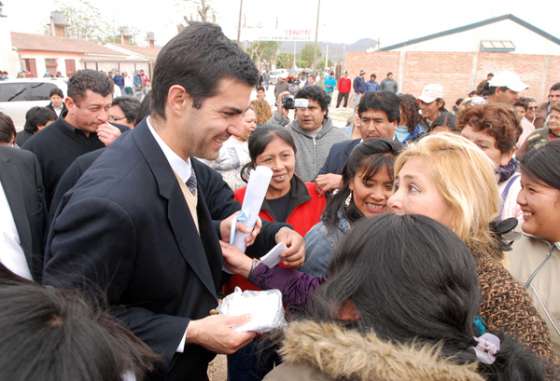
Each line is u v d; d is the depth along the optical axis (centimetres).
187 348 139
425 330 80
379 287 84
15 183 212
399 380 71
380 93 310
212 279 141
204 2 2220
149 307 131
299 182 256
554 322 154
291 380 81
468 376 75
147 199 121
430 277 83
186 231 131
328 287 90
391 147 186
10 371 56
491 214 134
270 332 134
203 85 122
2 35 2420
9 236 200
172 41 127
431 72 2323
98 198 114
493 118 233
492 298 116
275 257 163
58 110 901
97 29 4772
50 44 3284
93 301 94
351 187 191
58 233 117
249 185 161
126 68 4153
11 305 61
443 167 132
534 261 164
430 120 553
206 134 129
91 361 60
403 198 138
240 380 191
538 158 156
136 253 121
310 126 395
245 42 3008
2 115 301
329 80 2297
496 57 2223
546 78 2180
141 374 78
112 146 137
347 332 81
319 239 187
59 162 306
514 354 86
